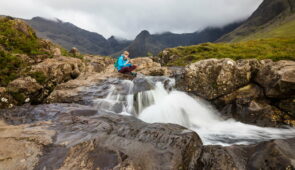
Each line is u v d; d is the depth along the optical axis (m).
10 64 9.83
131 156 3.32
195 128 7.73
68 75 12.69
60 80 11.73
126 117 6.09
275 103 8.00
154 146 3.74
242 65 9.75
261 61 10.41
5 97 7.60
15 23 13.73
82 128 4.71
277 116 7.48
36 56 12.98
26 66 10.71
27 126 4.86
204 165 3.54
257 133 6.94
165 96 10.34
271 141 4.27
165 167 3.13
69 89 9.85
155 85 11.31
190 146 3.79
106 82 11.05
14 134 4.22
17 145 3.66
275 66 8.55
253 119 7.83
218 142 6.14
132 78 12.34
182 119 8.45
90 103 8.30
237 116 8.42
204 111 9.23
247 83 9.36
